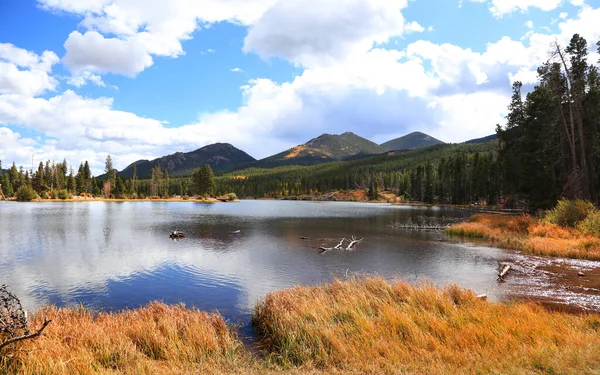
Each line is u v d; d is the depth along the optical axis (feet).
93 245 94.73
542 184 154.30
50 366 21.13
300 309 33.63
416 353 24.70
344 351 25.34
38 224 143.95
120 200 461.37
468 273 62.23
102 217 186.50
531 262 70.08
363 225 155.02
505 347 24.81
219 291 51.93
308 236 116.67
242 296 49.34
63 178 477.36
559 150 147.84
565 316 33.94
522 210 191.42
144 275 61.77
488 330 27.78
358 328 29.37
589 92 138.41
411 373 21.24
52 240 102.17
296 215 222.69
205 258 77.77
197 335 28.35
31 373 20.33
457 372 20.95
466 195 373.61
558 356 22.25
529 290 49.90
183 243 99.96
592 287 50.90
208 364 24.43
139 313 34.24
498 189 305.32
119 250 87.61
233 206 363.56
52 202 369.09
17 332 22.90
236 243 100.42
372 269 66.23
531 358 22.35
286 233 124.77
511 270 63.36
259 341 31.89
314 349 26.53
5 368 20.74
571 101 135.44
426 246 94.58
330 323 30.86
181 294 50.42
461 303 37.42
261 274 62.54
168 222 164.55
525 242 91.30
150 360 24.52
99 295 49.96
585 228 90.84
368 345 26.22
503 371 20.62
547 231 98.22
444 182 414.82
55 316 31.53
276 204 437.58
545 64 129.29
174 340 27.58
